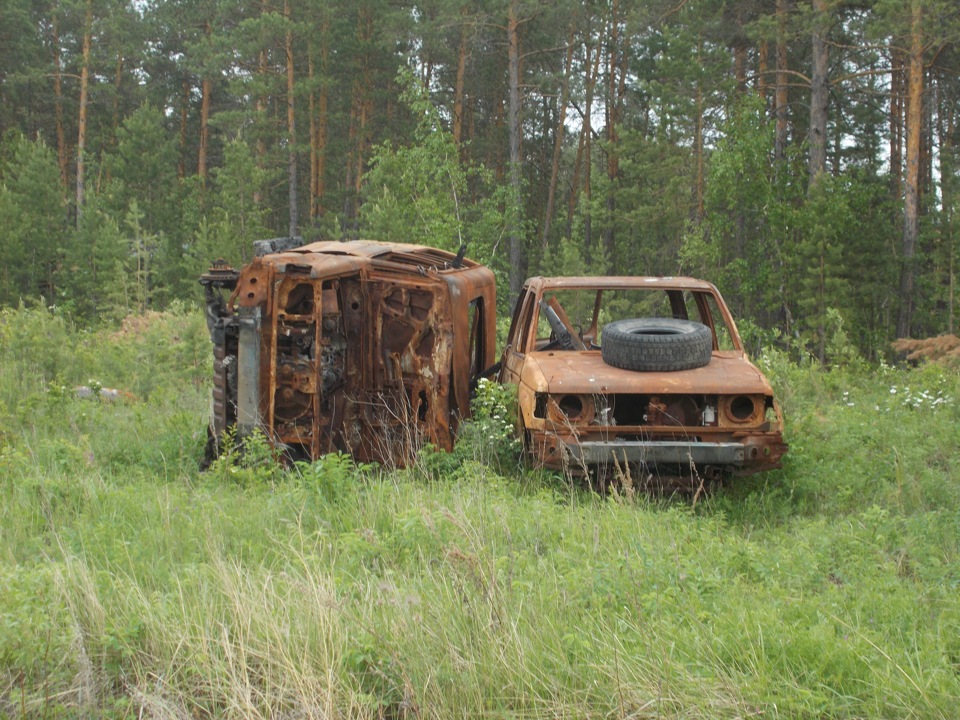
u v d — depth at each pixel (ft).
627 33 111.45
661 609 14.83
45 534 19.49
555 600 14.93
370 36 140.26
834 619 14.62
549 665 13.17
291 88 132.16
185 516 20.21
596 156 167.43
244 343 25.27
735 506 24.13
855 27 94.53
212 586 15.51
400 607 14.01
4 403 33.12
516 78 118.62
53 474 24.20
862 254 102.78
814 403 38.24
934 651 13.56
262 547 18.53
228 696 12.36
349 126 147.54
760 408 24.26
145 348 47.24
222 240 108.27
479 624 13.66
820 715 12.02
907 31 83.56
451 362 26.94
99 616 14.10
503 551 18.16
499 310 74.33
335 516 20.85
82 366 45.98
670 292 31.42
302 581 14.97
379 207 76.23
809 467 26.61
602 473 23.75
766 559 18.30
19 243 108.17
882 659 13.06
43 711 11.93
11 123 171.01
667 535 19.61
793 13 94.53
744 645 13.57
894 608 15.31
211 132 184.65
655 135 114.11
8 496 21.90
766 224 89.92
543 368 25.45
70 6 148.66
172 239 132.87
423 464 25.18
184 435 29.89
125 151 141.69
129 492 22.41
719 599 15.49
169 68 178.29
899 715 11.90
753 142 85.46
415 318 27.09
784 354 45.01
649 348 24.57
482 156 154.81
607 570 16.20
